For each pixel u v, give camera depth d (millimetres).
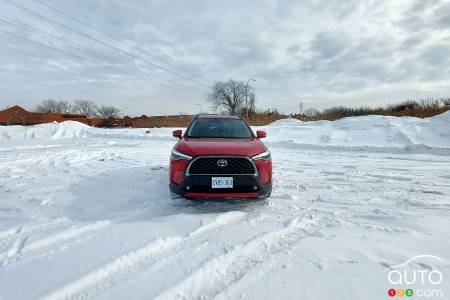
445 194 4824
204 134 4816
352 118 19109
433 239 2873
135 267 2342
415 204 4207
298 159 9383
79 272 2223
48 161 8297
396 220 3461
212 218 3469
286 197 4582
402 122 16156
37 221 3363
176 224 3283
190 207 3984
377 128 15539
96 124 54719
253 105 56344
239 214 3697
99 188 5023
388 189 5180
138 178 5855
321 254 2568
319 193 4871
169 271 2279
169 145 14422
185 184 3635
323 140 14781
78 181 5598
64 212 3713
